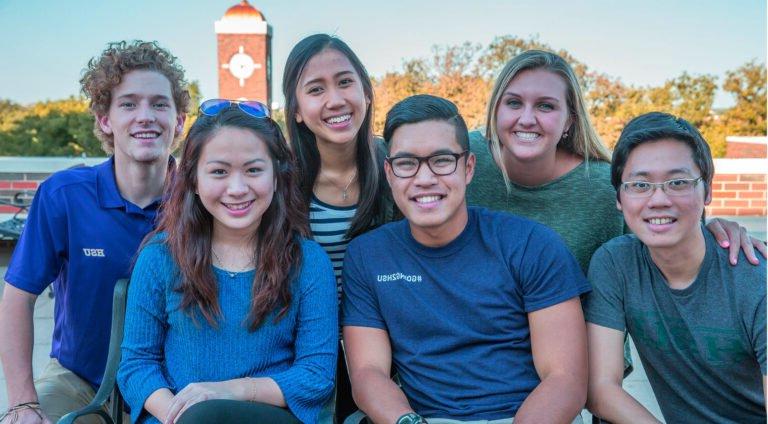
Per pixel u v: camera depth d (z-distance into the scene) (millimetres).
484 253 1939
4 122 14695
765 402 1804
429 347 1915
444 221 1875
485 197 2396
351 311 2000
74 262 2143
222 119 1887
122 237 2156
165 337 1920
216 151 1854
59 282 2242
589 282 1959
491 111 2316
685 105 14250
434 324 1908
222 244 1962
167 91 2207
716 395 1875
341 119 2232
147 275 1895
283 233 1943
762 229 6387
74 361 2209
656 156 1766
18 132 14562
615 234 2354
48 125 14555
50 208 2131
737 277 1774
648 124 1841
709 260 1803
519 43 12984
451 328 1896
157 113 2174
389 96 12062
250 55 11422
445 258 1939
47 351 4004
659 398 2008
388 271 1965
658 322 1877
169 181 2123
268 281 1873
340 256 2371
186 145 1903
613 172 1883
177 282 1874
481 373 1878
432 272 1933
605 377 1879
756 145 11320
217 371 1854
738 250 1801
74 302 2172
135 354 1860
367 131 2338
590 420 3240
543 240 1923
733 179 7184
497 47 12703
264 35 11406
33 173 7008
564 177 2320
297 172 2146
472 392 1873
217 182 1854
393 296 1948
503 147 2330
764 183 7137
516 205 2369
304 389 1821
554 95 2178
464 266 1931
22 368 2066
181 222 1901
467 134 1961
